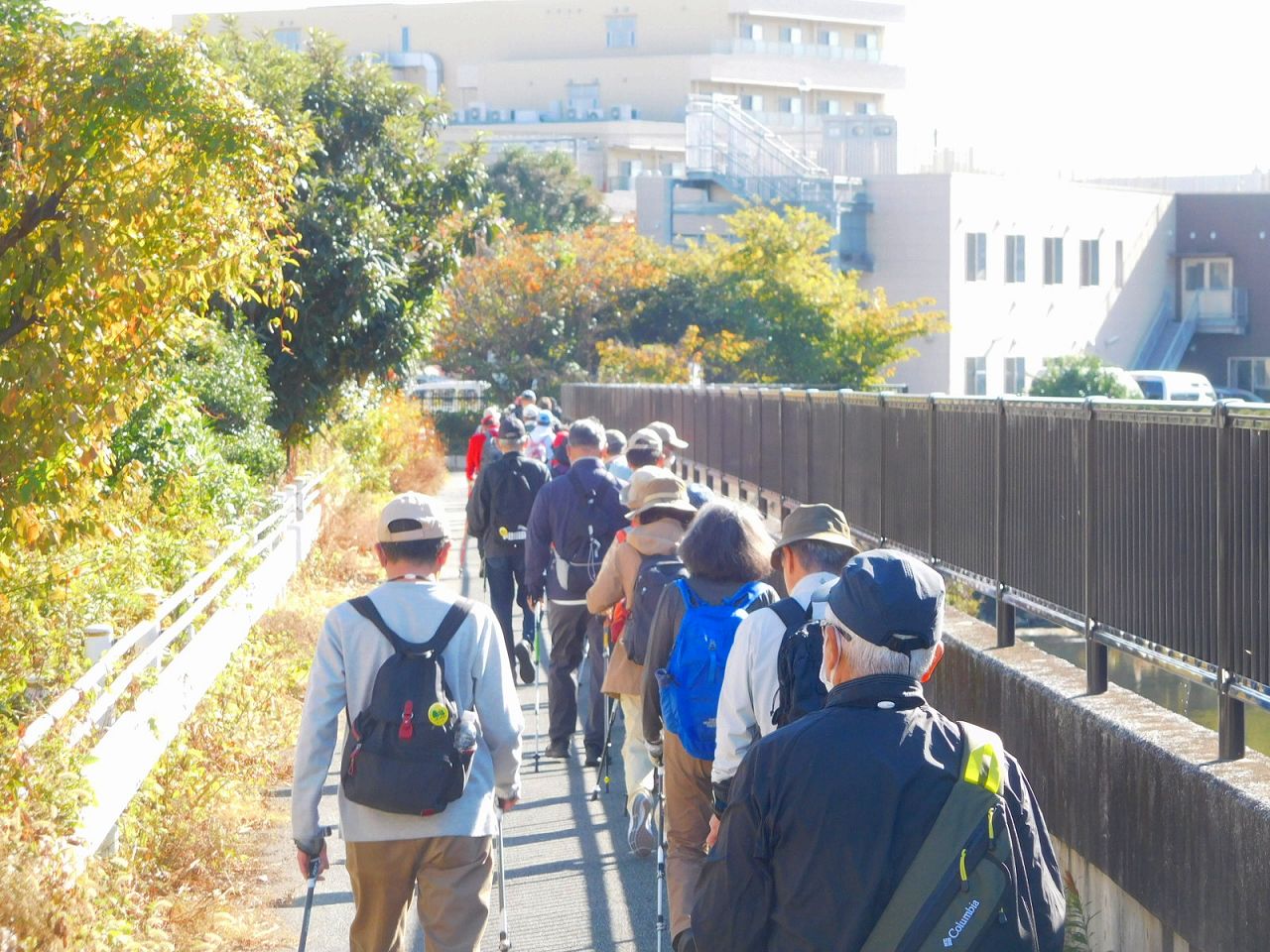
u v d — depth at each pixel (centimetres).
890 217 5147
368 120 2039
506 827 821
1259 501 476
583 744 1007
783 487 1442
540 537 951
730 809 289
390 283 1989
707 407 2012
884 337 4247
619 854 772
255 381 1703
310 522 1712
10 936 473
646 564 692
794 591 476
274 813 834
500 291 5131
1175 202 5597
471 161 2144
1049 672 645
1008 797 284
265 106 1877
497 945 639
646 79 9462
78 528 789
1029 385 3912
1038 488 683
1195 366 5603
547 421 2022
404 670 448
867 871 273
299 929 659
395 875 454
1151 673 953
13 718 666
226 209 778
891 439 990
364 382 2097
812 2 9581
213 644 895
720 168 5691
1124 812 525
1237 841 438
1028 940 271
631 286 5156
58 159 741
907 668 290
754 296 4328
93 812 584
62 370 726
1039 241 5244
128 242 747
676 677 552
